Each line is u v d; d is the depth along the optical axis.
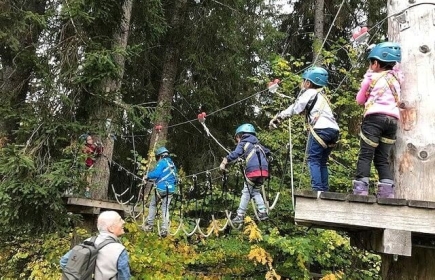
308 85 3.91
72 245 6.34
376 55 3.29
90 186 6.28
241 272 6.36
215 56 10.55
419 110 3.26
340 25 11.05
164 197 6.00
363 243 3.47
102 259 3.32
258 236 5.07
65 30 6.67
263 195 4.72
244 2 10.11
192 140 10.95
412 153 3.21
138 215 6.54
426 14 3.43
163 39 10.52
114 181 10.70
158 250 6.21
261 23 10.59
